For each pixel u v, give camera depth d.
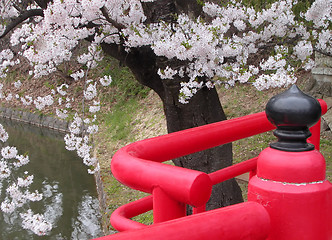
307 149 0.68
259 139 7.61
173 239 0.49
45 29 3.42
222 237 0.54
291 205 0.65
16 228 7.52
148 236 0.48
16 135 14.52
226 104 9.52
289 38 4.26
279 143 0.69
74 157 11.58
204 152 3.87
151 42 3.30
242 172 1.59
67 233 7.07
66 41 3.74
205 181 0.63
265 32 3.94
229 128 1.24
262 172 0.69
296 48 3.87
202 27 3.29
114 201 6.79
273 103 0.68
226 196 4.09
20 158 4.74
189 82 3.32
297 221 0.66
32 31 3.46
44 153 12.08
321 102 1.63
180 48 3.00
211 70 3.40
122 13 3.45
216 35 3.20
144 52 3.63
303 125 0.67
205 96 3.70
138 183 0.72
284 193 0.66
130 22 3.43
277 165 0.67
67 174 10.14
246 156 7.11
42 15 3.45
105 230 6.32
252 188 0.70
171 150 1.06
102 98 13.53
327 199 0.67
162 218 0.68
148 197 1.23
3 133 4.51
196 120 3.69
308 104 0.66
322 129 7.45
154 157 1.01
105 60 14.51
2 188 9.37
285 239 0.66
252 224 0.58
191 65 3.35
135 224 1.01
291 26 4.07
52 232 7.17
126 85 13.36
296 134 0.68
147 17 3.58
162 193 0.67
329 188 0.67
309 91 8.38
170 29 3.32
